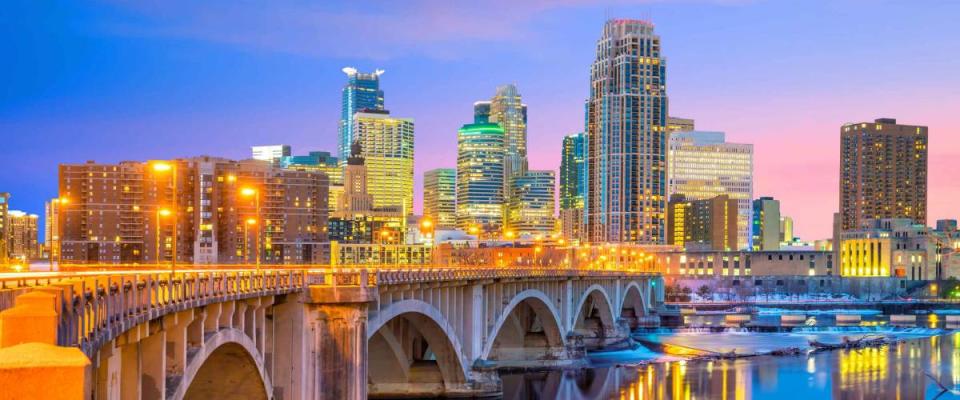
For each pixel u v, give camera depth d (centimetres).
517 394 13362
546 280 15138
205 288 4850
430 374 10981
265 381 6178
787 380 15275
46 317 1778
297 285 6725
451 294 10594
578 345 17038
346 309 6906
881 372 16400
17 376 995
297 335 6788
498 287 12381
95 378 3372
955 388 14525
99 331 3253
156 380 4359
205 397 6094
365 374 7100
